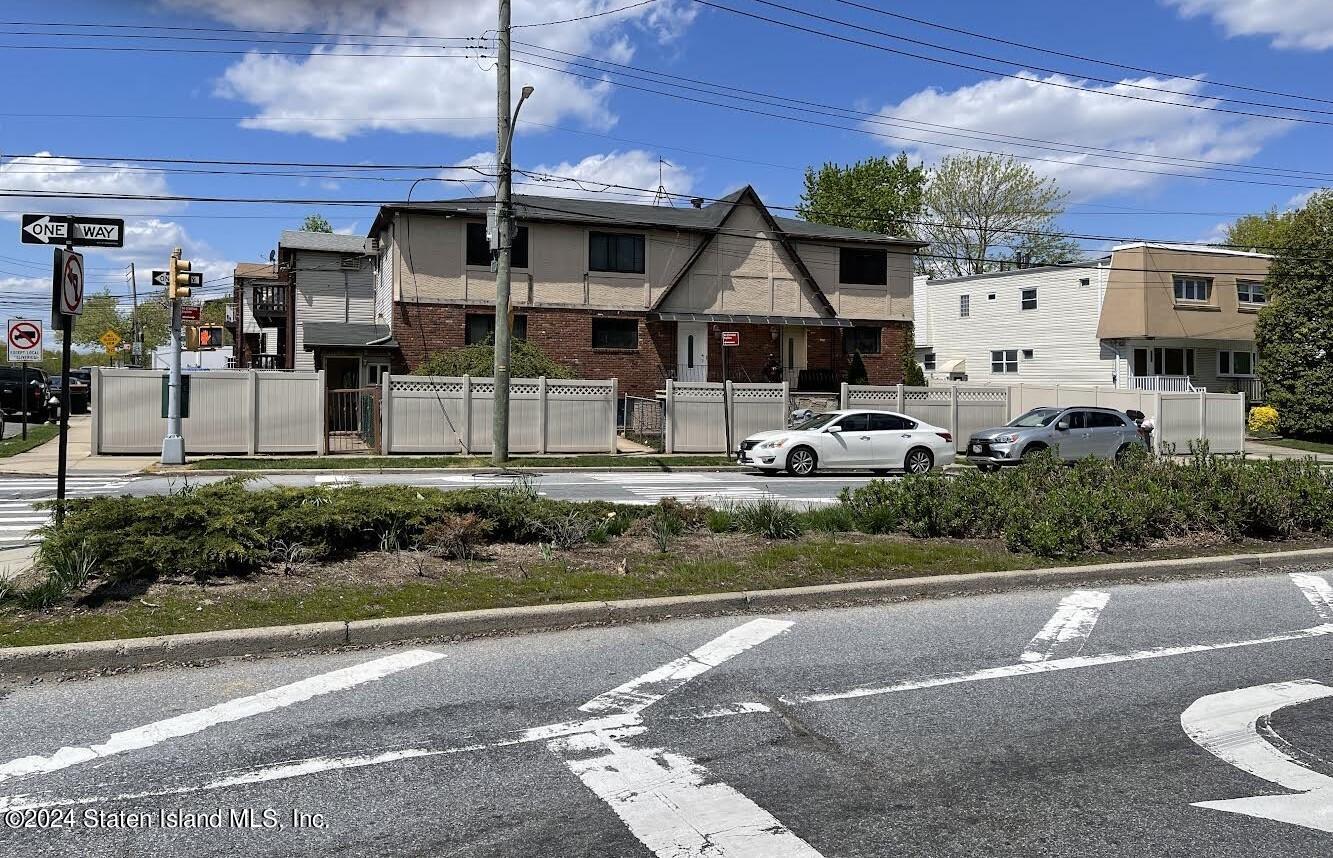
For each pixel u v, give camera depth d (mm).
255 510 8961
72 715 5457
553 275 32531
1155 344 41000
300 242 37562
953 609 8305
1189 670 6594
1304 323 36406
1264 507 11273
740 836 4066
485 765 4797
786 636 7379
